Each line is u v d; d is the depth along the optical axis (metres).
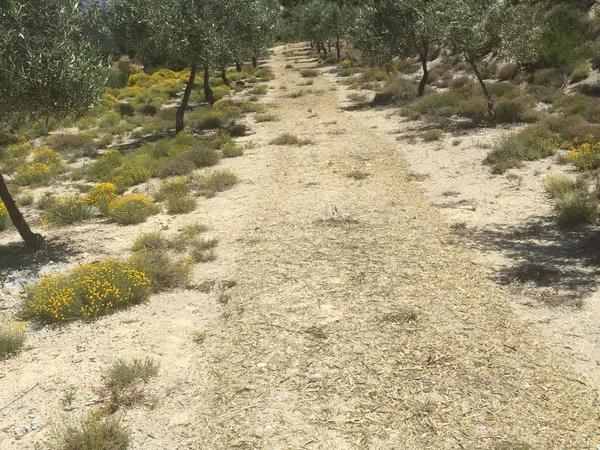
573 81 23.80
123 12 28.39
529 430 5.19
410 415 5.50
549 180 12.79
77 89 10.69
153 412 5.84
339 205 12.84
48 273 9.85
